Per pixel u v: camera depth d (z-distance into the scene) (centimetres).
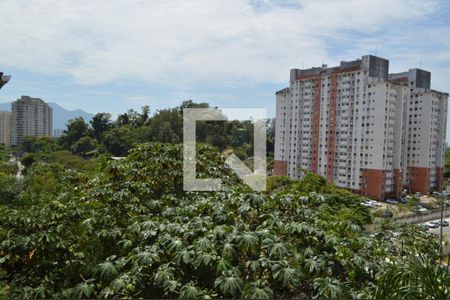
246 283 330
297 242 414
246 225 436
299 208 500
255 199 489
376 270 365
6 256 460
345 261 372
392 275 318
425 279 304
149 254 362
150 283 352
